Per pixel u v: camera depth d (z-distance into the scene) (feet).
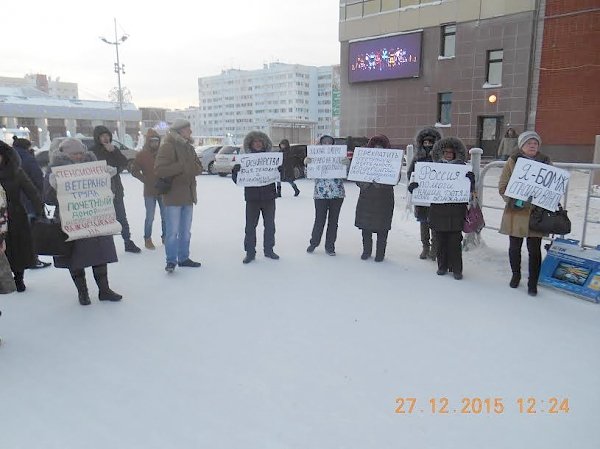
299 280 16.90
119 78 140.15
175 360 11.11
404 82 79.41
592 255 15.53
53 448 8.10
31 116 171.73
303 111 372.99
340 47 86.79
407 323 13.14
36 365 10.95
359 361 11.01
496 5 68.03
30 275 18.04
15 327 13.07
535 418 8.92
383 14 79.61
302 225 26.96
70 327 13.03
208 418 8.89
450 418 8.91
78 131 186.19
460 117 73.77
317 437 8.35
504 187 15.29
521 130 67.92
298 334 12.46
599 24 60.39
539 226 14.58
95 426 8.69
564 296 15.24
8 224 14.64
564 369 10.70
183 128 17.30
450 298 15.07
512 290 15.83
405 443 8.21
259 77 387.55
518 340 12.11
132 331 12.74
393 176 18.35
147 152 20.95
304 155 55.88
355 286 16.24
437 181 16.69
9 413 9.12
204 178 59.31
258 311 14.03
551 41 64.44
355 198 39.50
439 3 73.31
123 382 10.18
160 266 18.76
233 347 11.74
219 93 417.69
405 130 80.38
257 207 19.08
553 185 14.49
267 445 8.14
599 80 61.31
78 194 13.98
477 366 10.80
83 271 14.69
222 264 18.98
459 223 16.62
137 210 33.35
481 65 70.69
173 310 14.17
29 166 18.35
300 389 9.85
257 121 393.29
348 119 87.56
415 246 22.07
